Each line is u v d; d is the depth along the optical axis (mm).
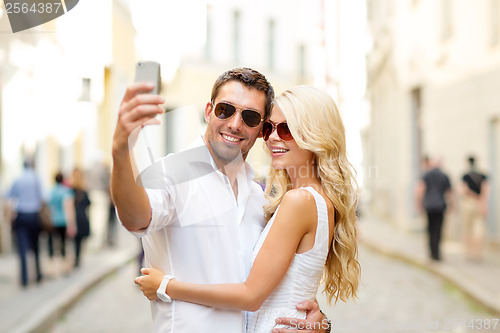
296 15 14578
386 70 15984
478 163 10648
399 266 9219
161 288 1770
